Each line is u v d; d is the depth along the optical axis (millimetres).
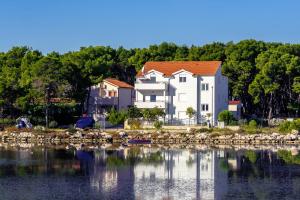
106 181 72500
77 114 144625
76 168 83188
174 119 142125
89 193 65250
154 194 64938
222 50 186375
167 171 80688
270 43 185375
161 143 124000
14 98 135625
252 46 176250
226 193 65625
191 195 64562
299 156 98250
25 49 179625
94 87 157625
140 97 146375
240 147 115500
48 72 136500
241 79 168375
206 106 143500
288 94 168125
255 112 176250
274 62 157250
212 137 124062
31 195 64125
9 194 64625
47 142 125625
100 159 93562
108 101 156625
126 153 103000
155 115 136000
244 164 87875
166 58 191000
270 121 149250
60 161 90875
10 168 82938
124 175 77125
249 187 68875
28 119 134750
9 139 127750
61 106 141000
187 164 87875
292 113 169250
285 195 64438
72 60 157875
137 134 126750
